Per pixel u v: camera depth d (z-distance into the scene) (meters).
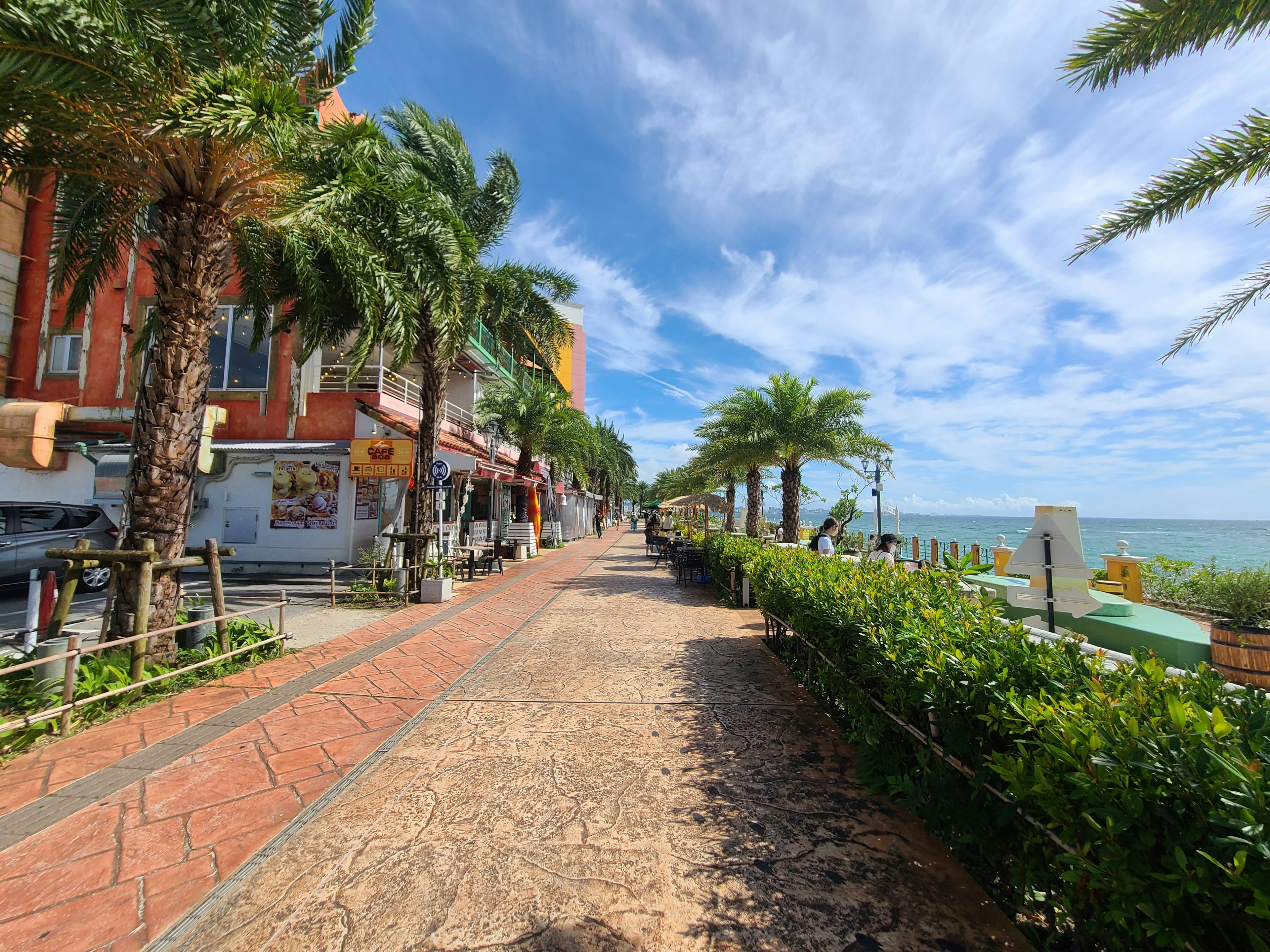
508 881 2.33
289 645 6.35
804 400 14.47
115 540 10.28
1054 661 2.29
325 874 2.37
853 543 17.73
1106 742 1.59
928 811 2.53
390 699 4.59
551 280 11.87
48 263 13.86
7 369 13.45
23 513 9.15
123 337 13.37
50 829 2.70
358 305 6.95
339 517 12.62
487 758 3.50
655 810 2.90
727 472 18.25
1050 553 3.98
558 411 18.30
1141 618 5.25
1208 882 1.27
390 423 12.58
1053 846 1.88
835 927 2.07
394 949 1.96
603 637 6.98
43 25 3.60
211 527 12.68
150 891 2.27
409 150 9.85
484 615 8.40
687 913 2.14
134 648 4.51
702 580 12.22
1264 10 3.07
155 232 6.77
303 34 5.39
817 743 3.75
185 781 3.19
